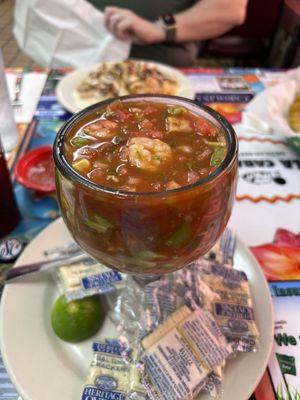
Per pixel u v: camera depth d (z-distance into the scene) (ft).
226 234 1.02
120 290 0.89
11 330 0.80
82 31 2.30
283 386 0.75
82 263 0.92
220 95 1.77
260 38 3.84
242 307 0.84
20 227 1.11
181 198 0.59
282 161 1.39
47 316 0.85
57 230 1.04
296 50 2.31
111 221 0.62
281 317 0.87
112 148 0.71
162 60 2.57
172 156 0.69
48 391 0.71
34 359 0.76
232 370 0.74
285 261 1.02
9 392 0.76
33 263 0.93
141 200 0.59
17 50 4.31
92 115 0.78
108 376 0.73
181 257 0.69
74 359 0.78
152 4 2.55
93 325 0.81
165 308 0.83
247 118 1.61
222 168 0.63
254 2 3.64
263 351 0.77
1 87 1.34
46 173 1.22
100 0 2.53
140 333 0.78
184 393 0.69
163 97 0.82
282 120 1.46
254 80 1.89
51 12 2.27
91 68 1.93
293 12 2.33
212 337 0.76
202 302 0.84
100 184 0.61
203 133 0.74
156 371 0.72
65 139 0.70
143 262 0.69
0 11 5.12
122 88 1.77
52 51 2.37
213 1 2.52
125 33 2.27
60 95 1.68
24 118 1.60
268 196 1.24
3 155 1.04
